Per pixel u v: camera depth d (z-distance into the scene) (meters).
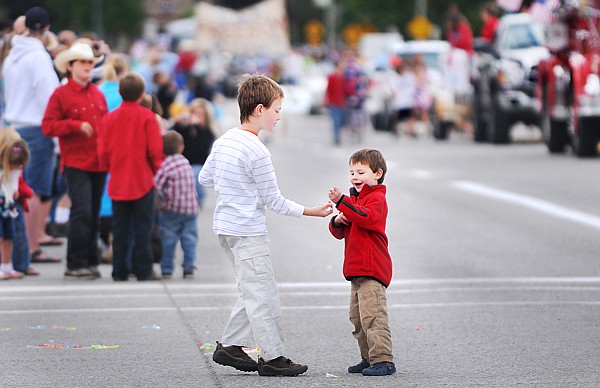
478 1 127.56
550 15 51.50
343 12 159.12
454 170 51.09
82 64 26.50
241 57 184.88
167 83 43.84
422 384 16.86
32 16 29.16
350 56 71.25
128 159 26.17
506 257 29.33
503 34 64.31
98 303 23.97
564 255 29.52
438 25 133.00
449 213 37.75
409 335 20.53
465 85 68.94
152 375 17.64
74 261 27.02
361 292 17.25
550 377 17.28
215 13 189.00
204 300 24.31
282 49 189.50
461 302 23.66
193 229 27.31
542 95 56.09
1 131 27.02
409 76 74.81
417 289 25.22
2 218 26.95
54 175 32.19
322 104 115.56
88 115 26.53
